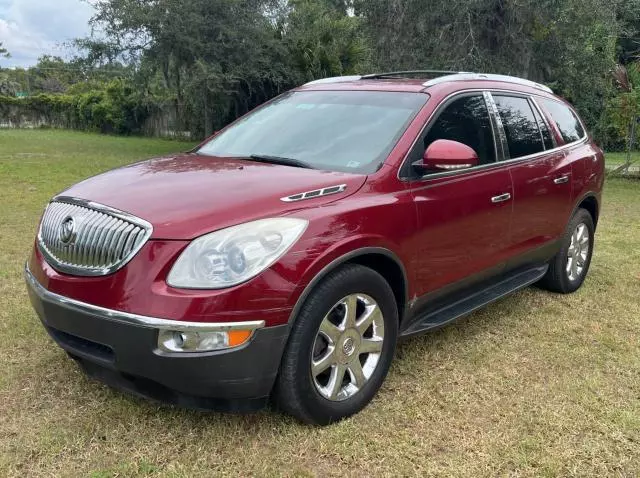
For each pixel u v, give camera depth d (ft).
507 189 14.02
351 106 13.41
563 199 16.63
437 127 12.55
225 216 9.34
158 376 8.95
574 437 10.44
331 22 69.97
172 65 68.28
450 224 12.37
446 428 10.57
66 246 9.95
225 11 62.80
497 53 52.54
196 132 97.60
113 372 9.64
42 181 39.11
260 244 9.18
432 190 11.96
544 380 12.51
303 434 10.16
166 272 8.91
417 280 11.82
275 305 9.13
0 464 9.16
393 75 15.61
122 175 11.50
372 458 9.68
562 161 16.63
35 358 12.62
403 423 10.68
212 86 63.67
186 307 8.70
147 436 9.99
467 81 14.19
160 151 74.18
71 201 10.59
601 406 11.49
